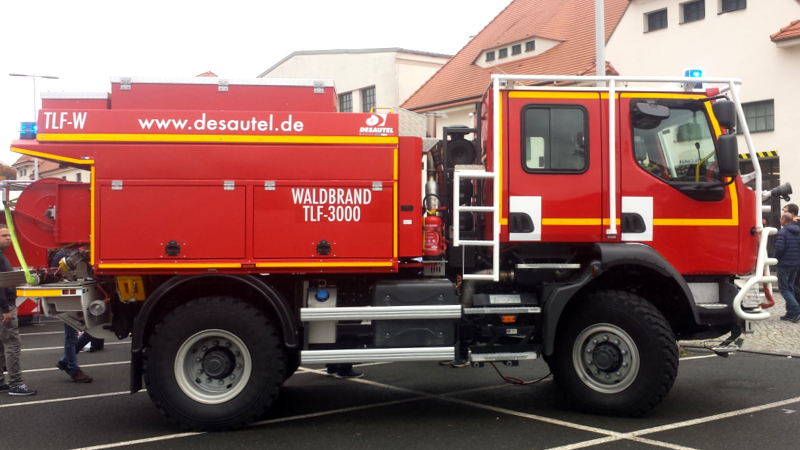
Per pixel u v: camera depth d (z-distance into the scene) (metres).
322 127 5.23
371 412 5.76
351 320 5.21
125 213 5.08
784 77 15.63
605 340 5.39
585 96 5.53
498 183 5.42
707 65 17.17
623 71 19.05
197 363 5.21
